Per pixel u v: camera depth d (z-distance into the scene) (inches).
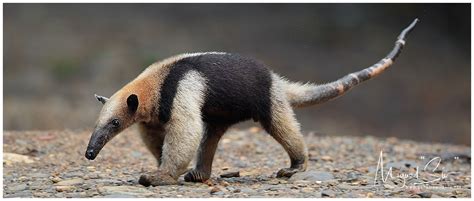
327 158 550.6
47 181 426.0
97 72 1098.1
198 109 398.0
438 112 1080.8
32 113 940.6
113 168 491.8
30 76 1078.4
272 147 589.6
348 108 1066.7
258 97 420.5
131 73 1105.4
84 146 564.1
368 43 1235.2
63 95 1018.7
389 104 1085.1
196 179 425.4
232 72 411.2
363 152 586.9
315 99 453.4
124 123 395.9
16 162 500.1
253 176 457.1
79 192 386.0
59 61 1112.8
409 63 1195.3
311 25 1282.0
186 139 392.2
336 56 1202.6
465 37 1258.6
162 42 1202.0
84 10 1302.9
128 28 1245.1
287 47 1225.4
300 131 438.0
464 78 1166.3
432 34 1277.1
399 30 1277.1
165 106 397.4
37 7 1286.9
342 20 1293.1
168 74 402.9
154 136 425.4
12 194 382.9
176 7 1333.7
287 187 397.4
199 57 412.2
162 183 396.2
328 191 380.8
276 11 1338.6
